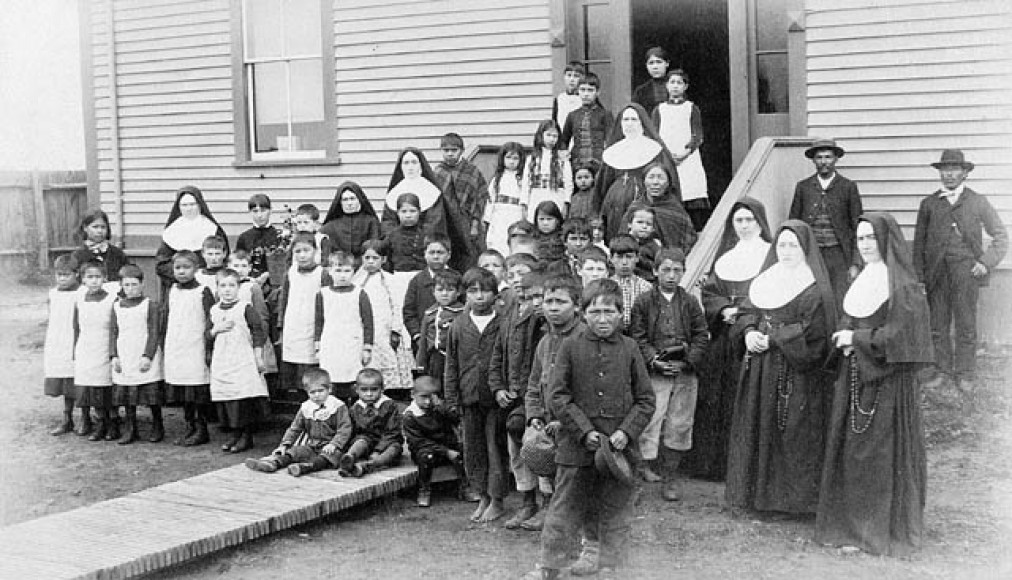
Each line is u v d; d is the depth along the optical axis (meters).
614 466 5.15
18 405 10.44
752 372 6.31
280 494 6.41
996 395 8.27
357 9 11.74
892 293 5.61
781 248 6.23
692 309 6.79
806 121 9.57
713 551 5.69
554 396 5.30
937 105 9.11
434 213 8.72
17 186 20.72
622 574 5.33
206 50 12.74
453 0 11.15
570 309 5.77
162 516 6.01
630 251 6.82
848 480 5.71
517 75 10.88
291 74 12.31
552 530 5.25
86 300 8.88
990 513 6.11
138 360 8.64
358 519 6.57
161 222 13.27
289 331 8.41
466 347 6.48
